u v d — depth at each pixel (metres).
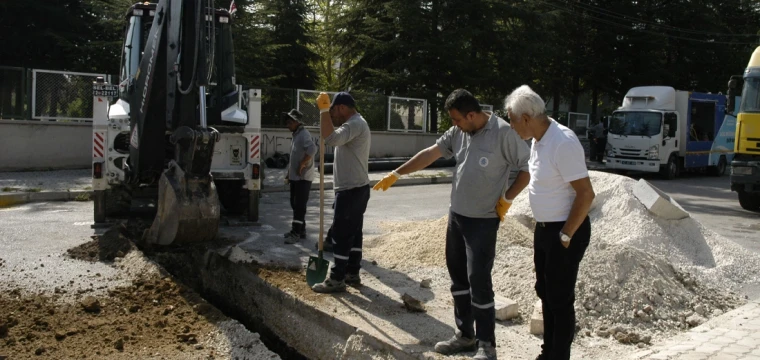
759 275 7.62
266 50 21.47
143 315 5.39
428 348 4.49
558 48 30.88
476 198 4.21
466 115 4.19
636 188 8.70
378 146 23.25
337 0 30.83
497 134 4.17
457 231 4.39
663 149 21.91
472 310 4.33
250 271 6.35
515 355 4.60
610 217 8.50
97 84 8.82
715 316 5.94
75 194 12.52
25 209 10.98
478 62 27.75
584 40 36.34
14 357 4.51
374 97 23.27
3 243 7.82
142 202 10.86
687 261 7.77
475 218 4.24
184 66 6.86
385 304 5.54
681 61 37.53
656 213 8.33
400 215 11.58
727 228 11.62
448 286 6.30
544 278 4.12
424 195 15.10
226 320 5.32
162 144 7.56
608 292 5.70
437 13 27.17
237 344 4.91
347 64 31.61
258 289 6.09
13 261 6.85
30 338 4.84
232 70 10.33
